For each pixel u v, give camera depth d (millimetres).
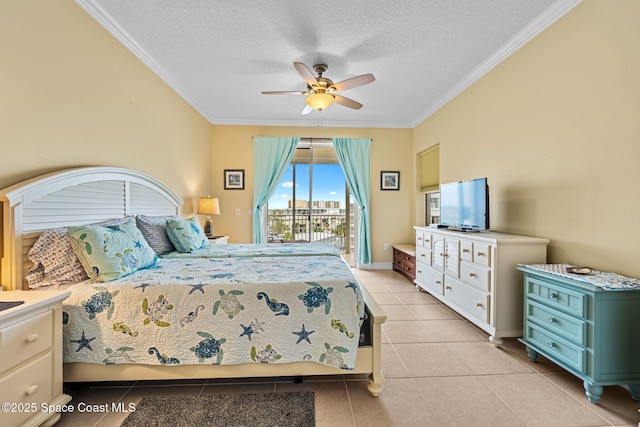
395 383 1778
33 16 1664
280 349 1583
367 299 1968
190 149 3873
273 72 3111
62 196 1804
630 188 1693
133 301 1556
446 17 2211
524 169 2510
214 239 3854
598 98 1867
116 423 1438
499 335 2244
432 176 4441
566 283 1697
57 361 1402
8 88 1537
